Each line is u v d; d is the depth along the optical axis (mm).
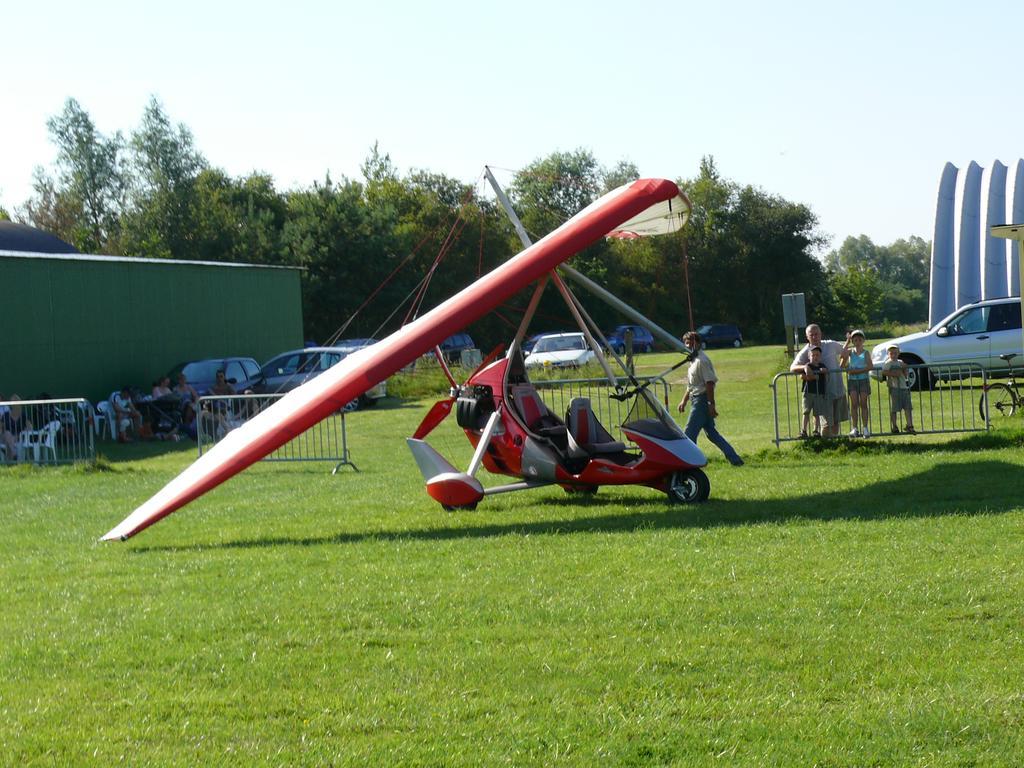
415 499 15523
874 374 19656
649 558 10656
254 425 14094
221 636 8492
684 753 5941
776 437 18844
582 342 54531
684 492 14016
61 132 91562
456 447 25344
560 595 9312
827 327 103500
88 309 35625
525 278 13477
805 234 102875
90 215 92312
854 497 13719
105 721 6680
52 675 7648
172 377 36500
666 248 95312
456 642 8078
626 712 6555
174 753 6102
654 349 81500
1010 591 8805
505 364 14812
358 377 13133
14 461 24422
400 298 77750
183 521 14547
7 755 6137
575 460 14539
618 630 8219
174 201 83688
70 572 11375
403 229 82062
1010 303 33000
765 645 7723
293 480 19281
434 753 6023
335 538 12672
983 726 6148
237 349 44375
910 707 6445
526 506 14344
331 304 75938
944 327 33250
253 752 6102
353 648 8016
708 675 7160
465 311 13328
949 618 8203
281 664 7684
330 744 6191
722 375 45469
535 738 6176
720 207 102000
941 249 54531
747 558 10445
